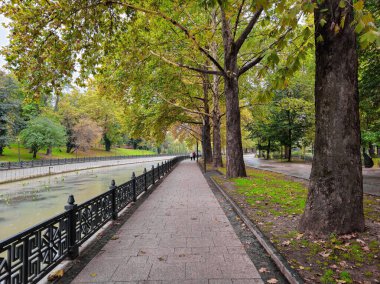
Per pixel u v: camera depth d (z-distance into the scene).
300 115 34.88
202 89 27.16
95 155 71.12
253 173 16.86
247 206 7.80
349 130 4.74
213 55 18.62
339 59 4.66
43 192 18.42
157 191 12.31
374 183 12.10
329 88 4.76
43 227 3.64
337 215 4.74
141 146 107.94
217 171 21.02
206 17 15.36
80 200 15.14
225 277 3.74
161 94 21.50
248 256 4.49
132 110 23.64
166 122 26.22
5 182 23.50
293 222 5.94
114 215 7.15
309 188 5.14
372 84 13.64
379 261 3.76
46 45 7.20
